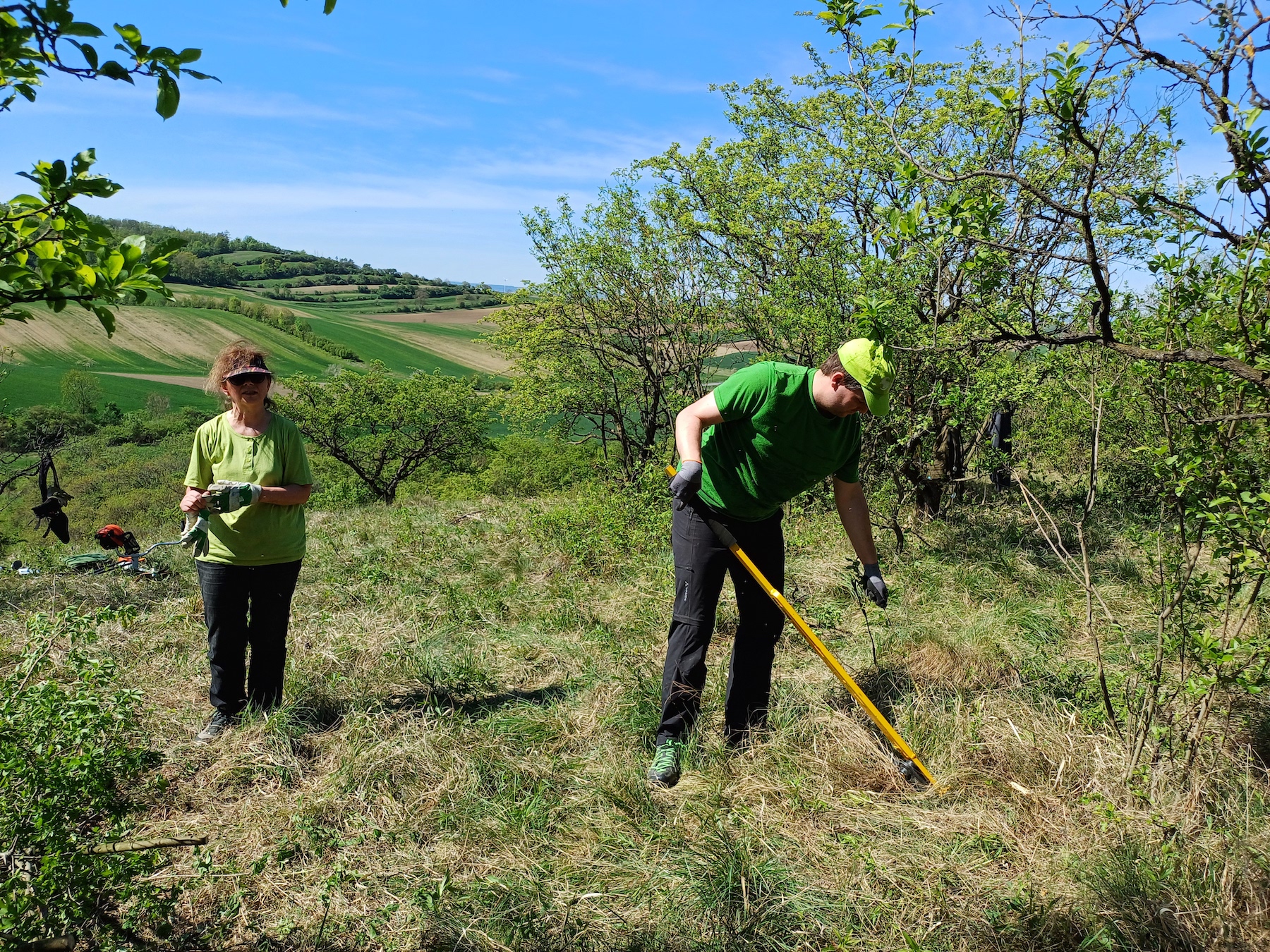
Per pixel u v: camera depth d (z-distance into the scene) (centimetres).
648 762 334
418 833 289
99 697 268
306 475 369
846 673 318
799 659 431
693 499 327
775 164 1041
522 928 239
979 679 398
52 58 123
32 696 254
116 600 581
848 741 332
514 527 768
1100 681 318
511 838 283
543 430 1925
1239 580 293
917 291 579
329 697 389
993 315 274
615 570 629
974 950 231
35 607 561
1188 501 285
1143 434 443
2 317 129
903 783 312
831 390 308
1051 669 405
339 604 552
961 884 254
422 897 250
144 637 487
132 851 233
